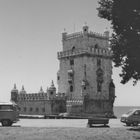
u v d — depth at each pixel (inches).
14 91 4825.3
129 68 1247.5
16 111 1893.5
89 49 4212.6
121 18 1177.4
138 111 2062.0
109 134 1293.1
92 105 4195.4
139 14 1178.0
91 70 4229.8
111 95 4384.8
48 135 1258.0
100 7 1283.2
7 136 1236.5
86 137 1214.9
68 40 4475.9
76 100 4215.1
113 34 1299.2
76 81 4281.5
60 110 4367.6
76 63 4301.2
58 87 4559.5
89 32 4279.0
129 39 1189.7
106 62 4414.4
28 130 1416.1
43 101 4397.1
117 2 1173.1
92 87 4224.9
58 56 4569.4
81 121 2918.3
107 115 4237.2
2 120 1849.2
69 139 1173.7
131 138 1213.7
